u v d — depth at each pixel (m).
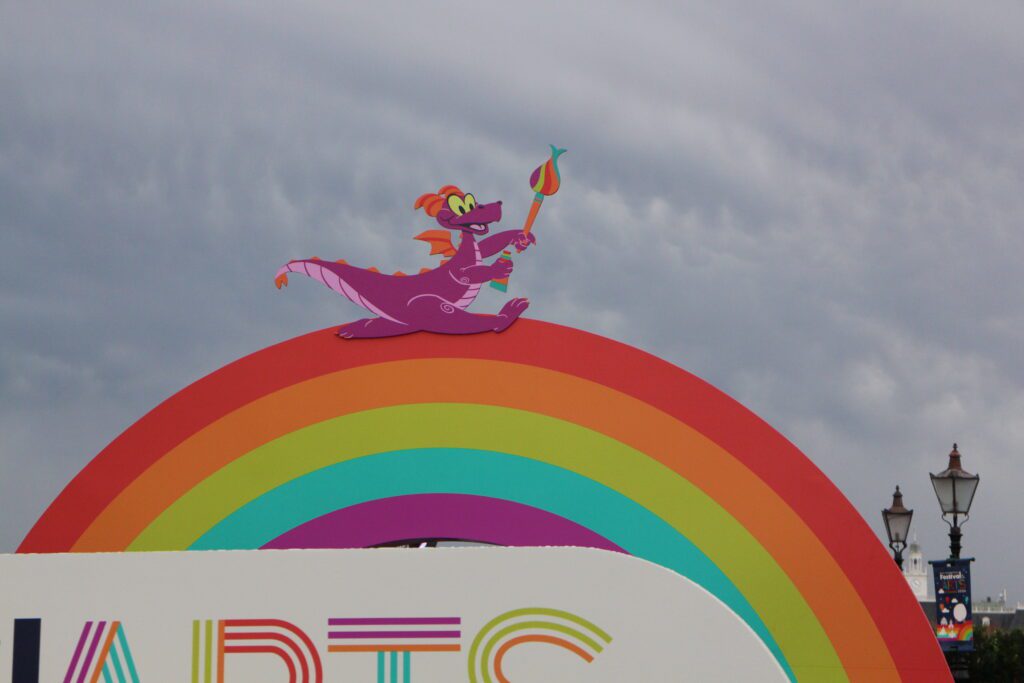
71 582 7.29
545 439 11.21
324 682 7.08
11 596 7.27
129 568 7.29
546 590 7.07
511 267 11.77
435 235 11.88
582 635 7.00
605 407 11.23
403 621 7.11
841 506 10.79
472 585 7.11
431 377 11.48
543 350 11.46
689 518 10.88
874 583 10.59
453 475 11.21
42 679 7.18
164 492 11.40
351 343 11.65
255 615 7.19
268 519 11.25
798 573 10.67
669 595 7.00
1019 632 44.12
